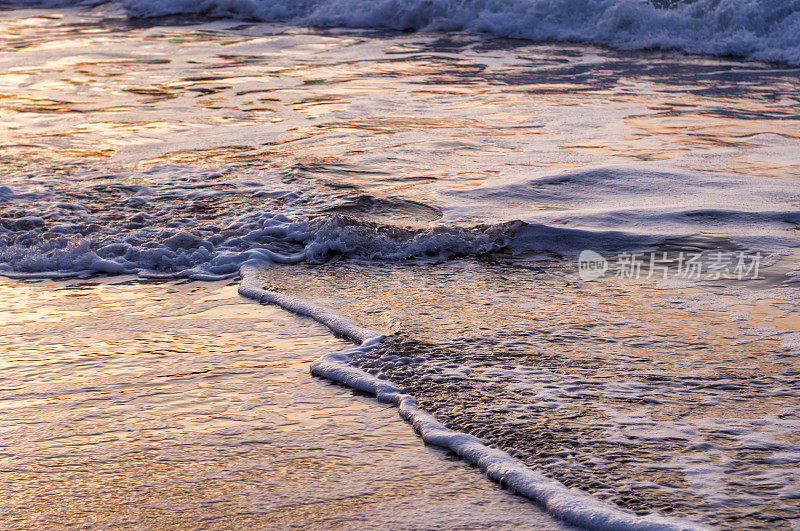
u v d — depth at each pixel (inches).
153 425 186.5
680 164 406.6
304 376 212.1
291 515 150.7
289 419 188.9
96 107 562.3
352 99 575.8
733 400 190.4
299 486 160.6
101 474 165.9
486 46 794.2
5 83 642.8
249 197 370.9
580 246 311.0
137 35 875.4
